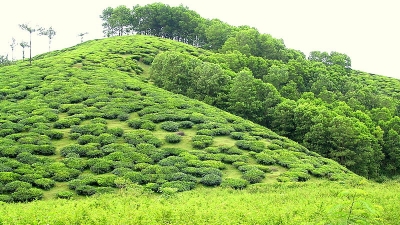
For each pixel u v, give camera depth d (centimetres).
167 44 10938
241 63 9444
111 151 4016
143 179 3475
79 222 1647
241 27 14262
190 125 5003
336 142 5931
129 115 5234
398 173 7012
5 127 4453
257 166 4028
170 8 13512
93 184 3391
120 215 1723
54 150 4016
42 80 6569
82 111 5175
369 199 2117
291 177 3769
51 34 11544
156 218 1647
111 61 8450
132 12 13862
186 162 3903
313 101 7781
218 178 3575
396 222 1684
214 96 6862
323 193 2552
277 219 1705
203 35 13038
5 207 2331
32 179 3344
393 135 6944
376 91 11050
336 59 12750
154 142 4319
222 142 4666
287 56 11600
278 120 6575
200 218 1697
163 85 7075
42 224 1586
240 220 1702
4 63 9406
